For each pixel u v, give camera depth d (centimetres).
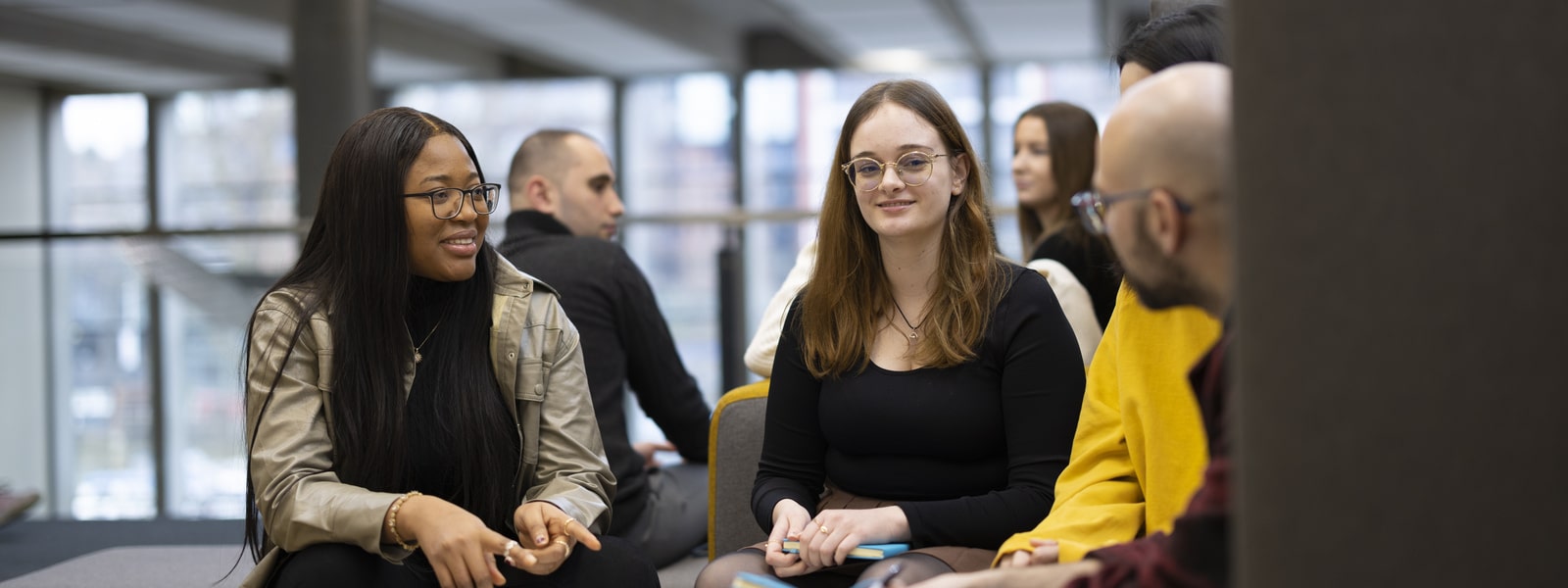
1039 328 194
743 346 493
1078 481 173
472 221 194
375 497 177
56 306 575
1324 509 99
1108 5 832
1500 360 96
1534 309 95
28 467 578
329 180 194
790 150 1048
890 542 180
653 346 284
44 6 838
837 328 202
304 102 660
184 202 1058
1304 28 98
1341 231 98
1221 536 115
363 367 190
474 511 194
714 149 1056
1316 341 99
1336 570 99
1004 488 196
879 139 195
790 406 206
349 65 662
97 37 920
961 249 199
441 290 201
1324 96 98
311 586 175
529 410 201
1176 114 117
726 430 236
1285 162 99
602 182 333
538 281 207
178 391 589
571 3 844
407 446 191
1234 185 102
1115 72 200
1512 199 95
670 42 942
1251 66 100
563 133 334
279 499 180
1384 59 96
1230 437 117
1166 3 183
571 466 200
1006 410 193
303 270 197
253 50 988
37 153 1009
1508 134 95
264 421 186
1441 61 95
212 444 601
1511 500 96
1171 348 164
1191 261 119
